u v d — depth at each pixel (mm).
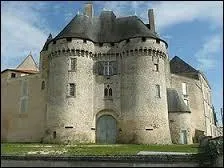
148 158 24344
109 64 44719
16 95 49656
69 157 25266
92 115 42750
